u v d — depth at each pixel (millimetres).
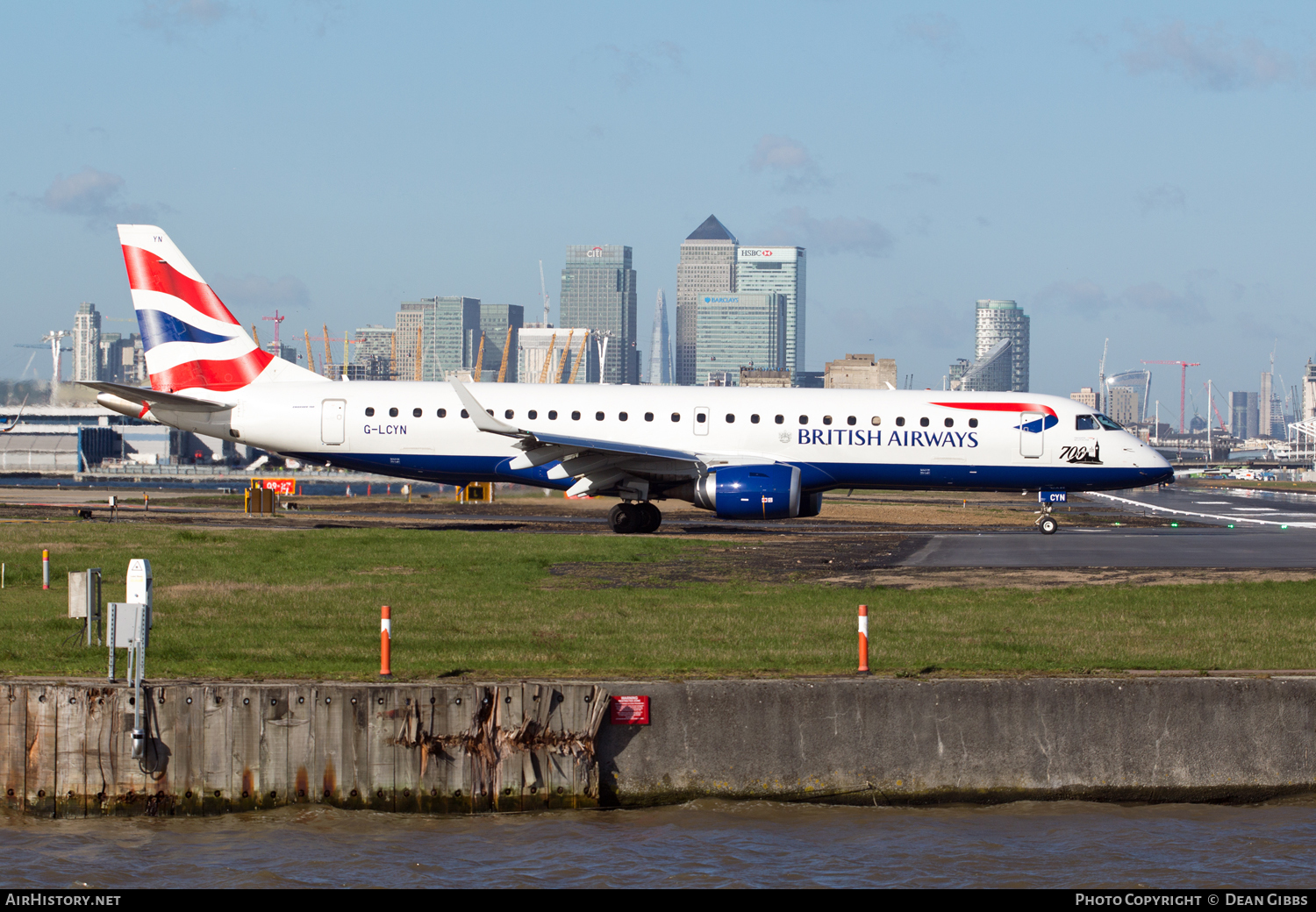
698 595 103812
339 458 178625
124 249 179375
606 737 66375
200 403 176875
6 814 64062
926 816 66250
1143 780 68000
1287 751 68500
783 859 60094
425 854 60031
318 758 64438
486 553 134125
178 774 63781
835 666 72562
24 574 112000
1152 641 82812
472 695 65000
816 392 181375
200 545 138000
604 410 177000
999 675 69500
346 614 91938
